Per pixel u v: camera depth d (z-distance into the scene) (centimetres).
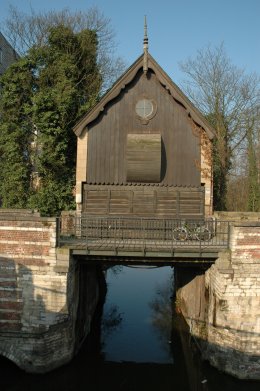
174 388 1387
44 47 2541
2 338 1370
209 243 1543
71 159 2375
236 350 1366
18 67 2389
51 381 1368
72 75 2445
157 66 1752
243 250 1375
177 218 1769
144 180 1762
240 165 3297
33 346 1363
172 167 1786
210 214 1772
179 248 1419
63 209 2338
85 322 1716
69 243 1497
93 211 1792
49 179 2336
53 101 2247
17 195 2383
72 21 2938
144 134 1764
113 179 1783
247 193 3173
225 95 2994
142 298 2364
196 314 1659
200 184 1786
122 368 1512
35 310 1372
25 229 1370
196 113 1758
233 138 3064
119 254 1418
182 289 2006
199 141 1781
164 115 1789
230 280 1373
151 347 1694
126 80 1758
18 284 1373
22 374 1362
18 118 2391
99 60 2962
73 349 1459
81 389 1366
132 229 1783
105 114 1791
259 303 1379
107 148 1784
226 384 1367
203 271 1603
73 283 1460
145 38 1753
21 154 2405
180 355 1622
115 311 2139
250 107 2970
